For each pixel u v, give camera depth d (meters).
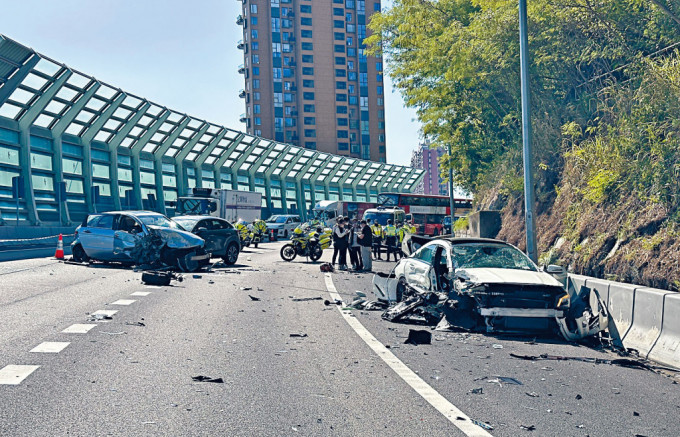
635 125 13.82
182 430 4.46
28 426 4.48
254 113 124.69
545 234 18.78
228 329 8.95
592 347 8.35
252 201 52.38
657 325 7.65
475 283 8.97
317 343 7.97
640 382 6.30
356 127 129.38
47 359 6.75
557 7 17.12
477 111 27.08
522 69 13.93
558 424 4.75
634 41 16.56
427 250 11.24
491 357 7.36
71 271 18.59
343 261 22.20
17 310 10.46
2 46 31.81
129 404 5.10
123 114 45.97
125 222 20.31
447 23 25.70
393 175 92.44
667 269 10.88
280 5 126.69
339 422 4.71
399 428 4.58
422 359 7.11
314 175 79.12
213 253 22.48
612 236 13.48
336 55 128.75
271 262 25.14
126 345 7.61
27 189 37.91
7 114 37.16
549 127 20.52
